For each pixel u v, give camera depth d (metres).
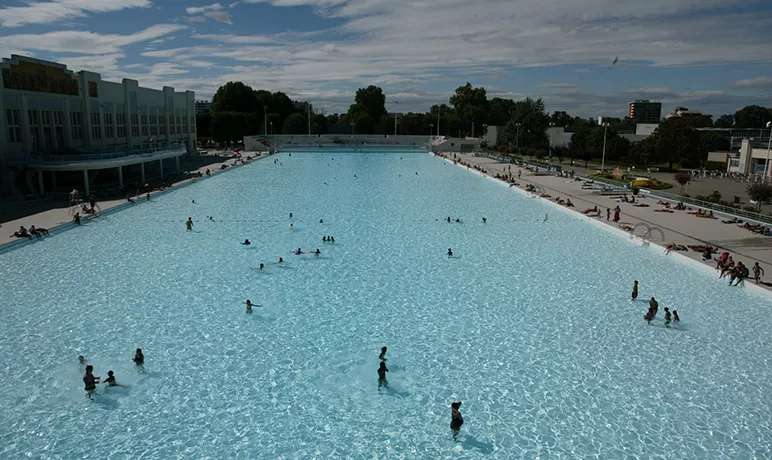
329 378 18.69
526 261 32.28
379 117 168.50
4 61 47.62
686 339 21.61
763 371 19.08
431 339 21.69
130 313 23.83
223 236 37.59
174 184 59.97
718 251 32.94
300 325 22.91
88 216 41.81
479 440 15.44
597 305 25.20
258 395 17.61
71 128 58.03
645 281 28.52
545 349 20.83
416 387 18.19
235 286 27.47
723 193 59.59
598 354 20.42
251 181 67.38
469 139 143.12
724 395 17.59
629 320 23.48
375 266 31.14
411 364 19.72
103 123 64.38
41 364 19.27
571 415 16.58
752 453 14.79
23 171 49.91
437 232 39.75
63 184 54.94
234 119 123.56
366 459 14.67
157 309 24.33
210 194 56.06
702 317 23.77
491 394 17.75
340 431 15.85
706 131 125.75
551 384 18.31
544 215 46.50
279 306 24.92
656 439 15.41
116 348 20.56
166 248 34.28
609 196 55.09
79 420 16.11
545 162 95.56
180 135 93.56
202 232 38.69
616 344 21.20
